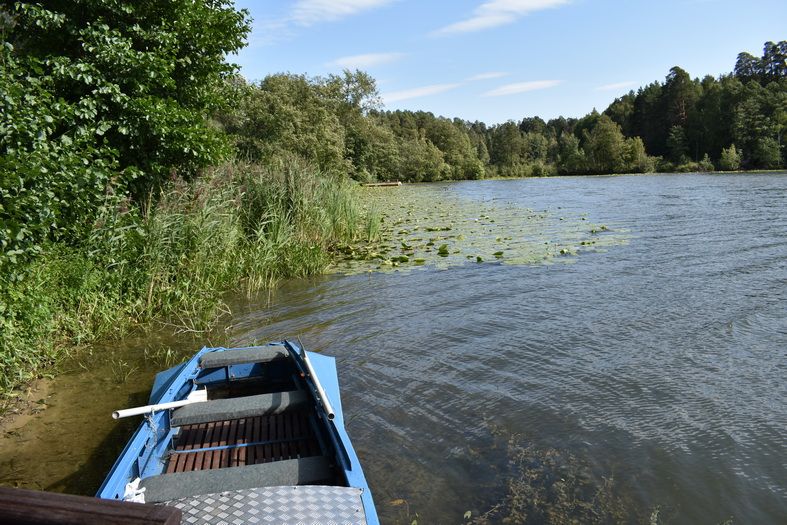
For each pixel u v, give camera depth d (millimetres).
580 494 4289
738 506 4133
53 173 7410
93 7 10062
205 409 4699
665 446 4926
